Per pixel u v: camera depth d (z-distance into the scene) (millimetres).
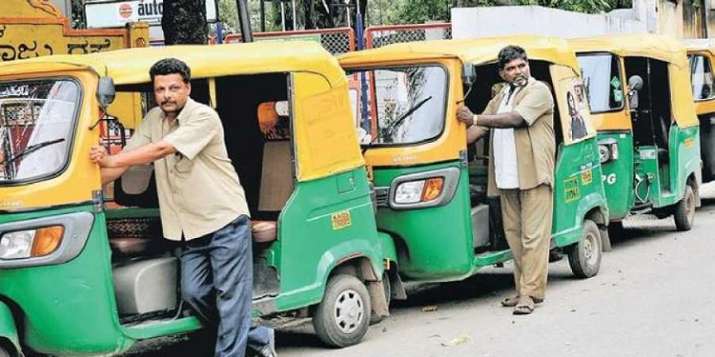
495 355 7555
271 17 24344
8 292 6320
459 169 8945
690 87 13984
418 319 9117
